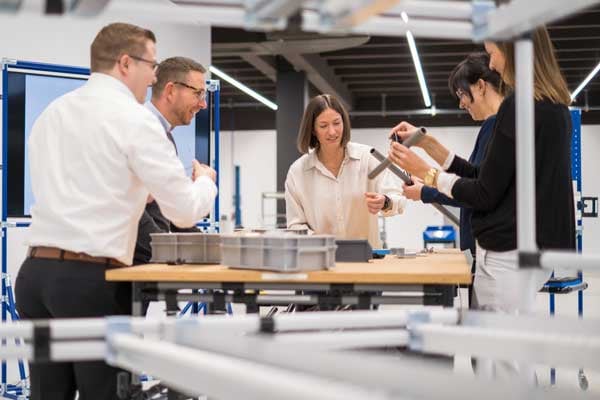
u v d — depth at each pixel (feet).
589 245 49.26
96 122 6.91
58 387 7.14
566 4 3.24
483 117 9.55
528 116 4.10
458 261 8.10
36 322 3.87
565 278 11.78
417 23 3.73
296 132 37.32
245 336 4.03
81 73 13.69
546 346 3.70
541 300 27.89
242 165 54.60
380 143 50.98
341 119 10.72
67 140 6.96
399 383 2.89
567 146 6.94
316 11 3.42
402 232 51.93
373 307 8.30
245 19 3.26
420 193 9.00
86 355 3.86
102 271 6.88
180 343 4.13
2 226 12.93
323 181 10.98
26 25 16.06
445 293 6.51
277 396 2.43
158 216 10.15
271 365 3.60
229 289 6.70
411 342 4.45
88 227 6.77
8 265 15.46
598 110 48.88
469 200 7.05
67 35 16.78
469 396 2.72
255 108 53.47
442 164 8.80
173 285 6.71
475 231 7.21
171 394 7.77
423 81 38.04
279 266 6.47
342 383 3.07
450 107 49.80
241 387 2.63
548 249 6.80
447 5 3.70
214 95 15.37
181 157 14.85
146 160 6.84
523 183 4.16
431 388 2.78
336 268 6.95
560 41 33.83
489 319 4.43
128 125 6.86
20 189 13.10
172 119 10.16
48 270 6.85
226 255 6.92
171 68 9.94
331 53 36.32
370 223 11.09
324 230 10.99
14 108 13.05
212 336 4.01
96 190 6.83
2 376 13.46
